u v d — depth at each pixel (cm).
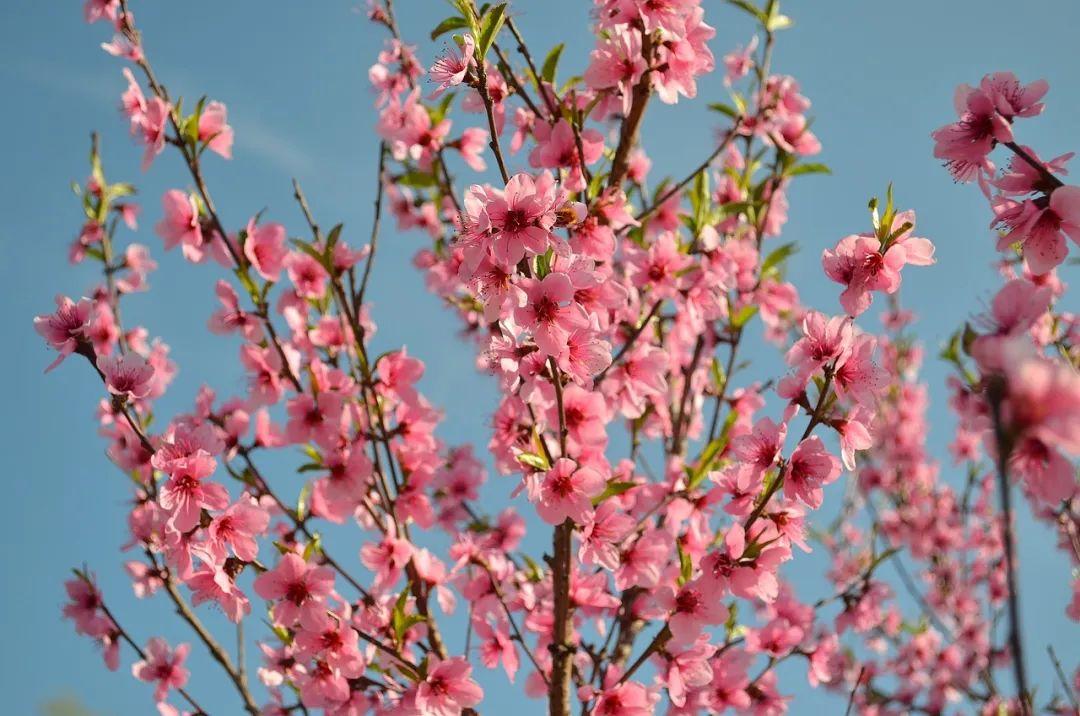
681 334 489
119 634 455
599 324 361
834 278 332
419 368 449
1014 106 295
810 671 479
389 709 384
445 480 548
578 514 337
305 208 445
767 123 552
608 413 427
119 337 511
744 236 543
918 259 324
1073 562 440
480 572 445
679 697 369
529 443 420
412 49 566
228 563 358
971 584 873
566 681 370
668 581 387
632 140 398
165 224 428
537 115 417
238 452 440
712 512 416
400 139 493
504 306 328
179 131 421
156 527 392
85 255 558
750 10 560
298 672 409
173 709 457
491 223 305
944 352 473
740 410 521
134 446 489
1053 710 522
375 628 414
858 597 566
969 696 748
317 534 377
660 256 443
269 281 435
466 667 373
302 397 426
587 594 389
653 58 397
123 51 457
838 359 324
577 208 345
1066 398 172
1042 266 287
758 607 612
